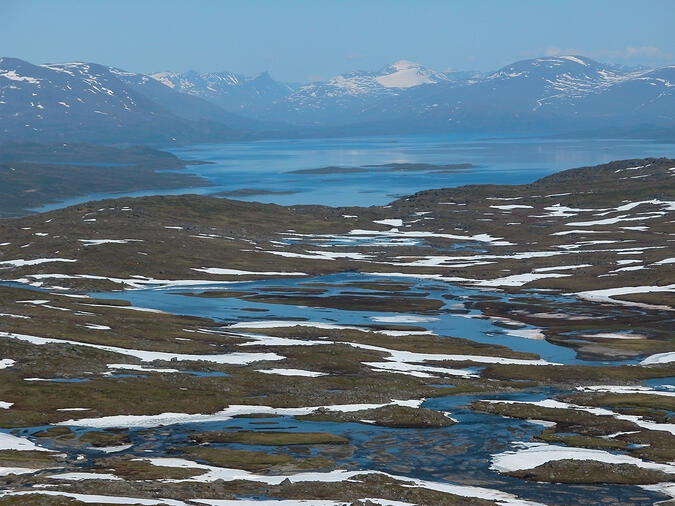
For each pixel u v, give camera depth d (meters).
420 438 121.50
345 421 130.38
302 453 113.25
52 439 117.12
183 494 89.31
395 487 95.75
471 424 130.25
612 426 128.50
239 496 90.94
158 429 123.94
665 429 127.56
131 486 91.69
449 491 97.12
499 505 92.44
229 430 123.81
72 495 85.38
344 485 95.31
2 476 96.31
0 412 128.50
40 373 153.75
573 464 107.75
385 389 155.38
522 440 121.38
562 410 137.75
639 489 100.75
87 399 137.25
